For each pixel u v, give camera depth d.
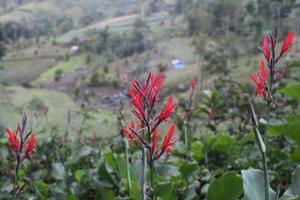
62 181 3.65
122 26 78.62
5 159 3.86
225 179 2.25
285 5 32.97
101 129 10.02
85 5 104.88
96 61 51.66
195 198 2.75
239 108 4.78
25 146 2.34
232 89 5.44
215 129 5.09
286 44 2.10
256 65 25.55
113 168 3.26
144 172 2.04
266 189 1.74
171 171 3.15
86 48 63.06
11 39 79.12
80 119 11.91
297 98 3.38
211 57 16.73
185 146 3.91
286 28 29.11
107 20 89.62
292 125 2.94
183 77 36.12
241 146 3.76
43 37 86.88
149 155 1.89
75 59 60.75
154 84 1.85
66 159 4.54
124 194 3.07
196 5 54.31
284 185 3.15
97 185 2.97
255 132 1.73
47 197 3.59
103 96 27.33
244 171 2.14
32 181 3.61
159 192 2.51
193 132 5.17
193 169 3.05
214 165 3.84
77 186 3.39
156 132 1.89
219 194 2.27
